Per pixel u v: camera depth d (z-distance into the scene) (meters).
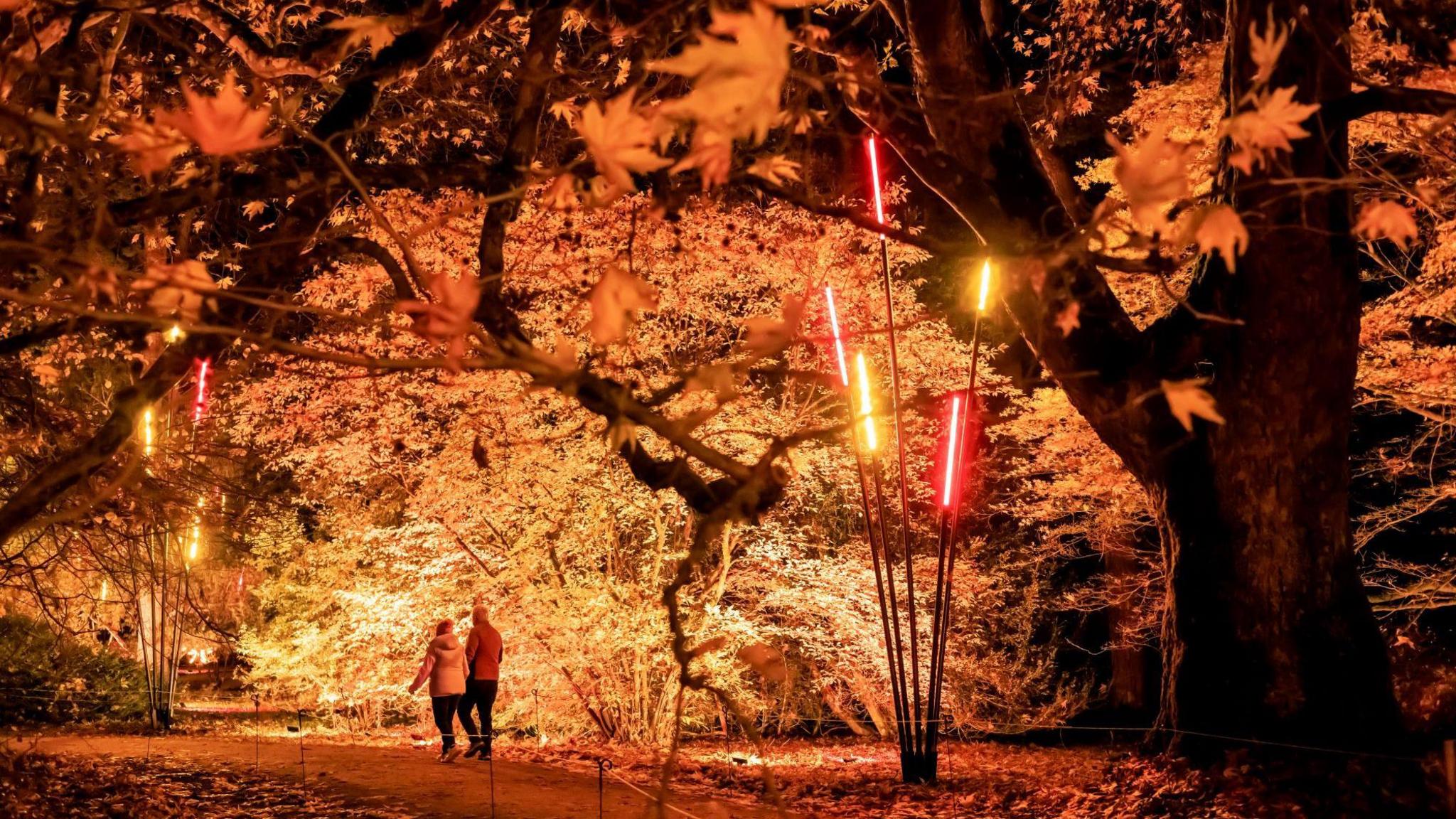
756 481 1.94
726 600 18.16
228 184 3.71
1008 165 9.64
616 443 2.11
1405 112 8.28
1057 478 18.22
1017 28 16.25
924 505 19.61
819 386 16.02
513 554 16.70
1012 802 10.32
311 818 9.02
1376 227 1.84
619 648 16.42
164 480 9.21
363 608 18.42
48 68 3.54
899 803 10.65
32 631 18.16
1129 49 15.12
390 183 4.46
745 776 12.62
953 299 20.67
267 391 14.01
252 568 21.42
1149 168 1.47
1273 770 9.05
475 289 1.63
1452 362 13.00
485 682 12.86
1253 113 1.55
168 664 18.70
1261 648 9.58
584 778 11.65
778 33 1.11
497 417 12.70
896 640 11.91
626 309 1.62
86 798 8.98
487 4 5.20
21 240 2.67
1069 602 20.72
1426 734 10.96
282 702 22.09
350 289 12.57
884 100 8.64
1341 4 8.79
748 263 14.17
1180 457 10.01
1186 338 9.91
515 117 4.79
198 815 9.02
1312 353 9.46
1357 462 19.75
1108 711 23.25
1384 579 17.38
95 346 9.94
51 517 2.35
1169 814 8.84
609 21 5.01
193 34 8.43
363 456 15.62
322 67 4.75
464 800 9.84
